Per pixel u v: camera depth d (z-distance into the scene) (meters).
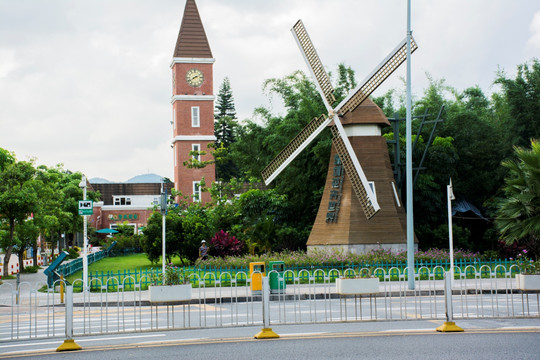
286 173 47.25
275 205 45.97
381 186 38.59
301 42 39.78
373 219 37.94
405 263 34.97
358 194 36.97
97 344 13.97
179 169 70.31
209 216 46.16
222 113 103.19
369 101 39.66
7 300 26.89
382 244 37.75
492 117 53.91
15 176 38.78
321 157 44.22
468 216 47.22
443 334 13.95
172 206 48.00
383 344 12.84
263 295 14.16
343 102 37.97
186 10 72.44
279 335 14.16
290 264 33.12
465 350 12.09
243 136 55.91
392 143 43.44
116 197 96.12
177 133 70.62
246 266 34.22
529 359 11.28
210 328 15.99
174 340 14.02
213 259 36.56
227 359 11.70
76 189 62.81
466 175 48.00
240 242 40.72
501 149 46.41
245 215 46.69
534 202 28.64
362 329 15.01
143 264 45.31
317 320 16.86
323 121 38.69
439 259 35.34
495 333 14.00
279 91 52.66
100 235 86.31
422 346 12.55
